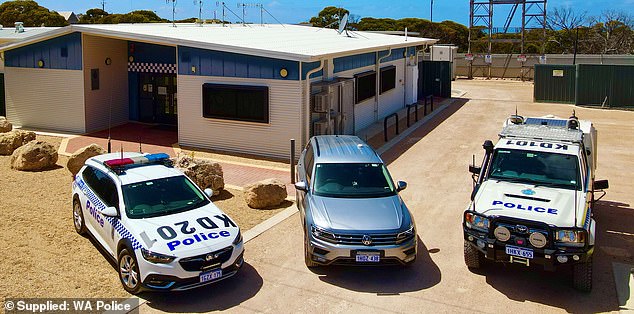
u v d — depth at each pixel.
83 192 9.66
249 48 15.91
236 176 14.36
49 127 20.28
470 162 16.31
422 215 11.53
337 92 17.81
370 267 8.93
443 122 23.73
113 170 9.20
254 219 11.01
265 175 14.50
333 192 9.47
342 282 8.38
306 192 9.69
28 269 8.51
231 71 16.62
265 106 16.22
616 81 28.55
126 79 21.78
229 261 7.85
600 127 22.70
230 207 11.72
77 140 18.53
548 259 7.67
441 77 33.19
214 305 7.61
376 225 8.45
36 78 20.06
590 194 9.36
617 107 28.70
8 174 14.12
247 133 16.83
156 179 8.98
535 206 8.24
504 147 9.63
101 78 20.33
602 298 7.92
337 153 10.53
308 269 8.81
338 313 7.45
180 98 17.56
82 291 7.88
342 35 26.16
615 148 18.55
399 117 25.02
